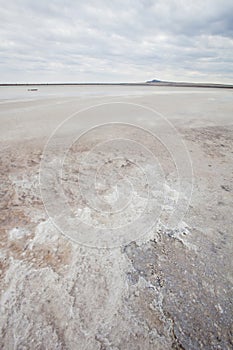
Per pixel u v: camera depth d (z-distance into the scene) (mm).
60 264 1881
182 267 1884
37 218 2473
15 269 1808
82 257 1970
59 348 1290
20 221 2408
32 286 1665
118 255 2010
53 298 1580
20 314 1466
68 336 1350
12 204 2703
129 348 1301
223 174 3701
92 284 1706
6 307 1506
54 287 1666
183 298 1612
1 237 2160
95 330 1387
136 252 2053
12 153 4328
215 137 5891
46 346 1300
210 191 3135
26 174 3465
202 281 1750
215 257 1986
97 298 1595
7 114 8602
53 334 1358
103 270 1844
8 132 5867
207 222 2475
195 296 1627
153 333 1383
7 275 1747
